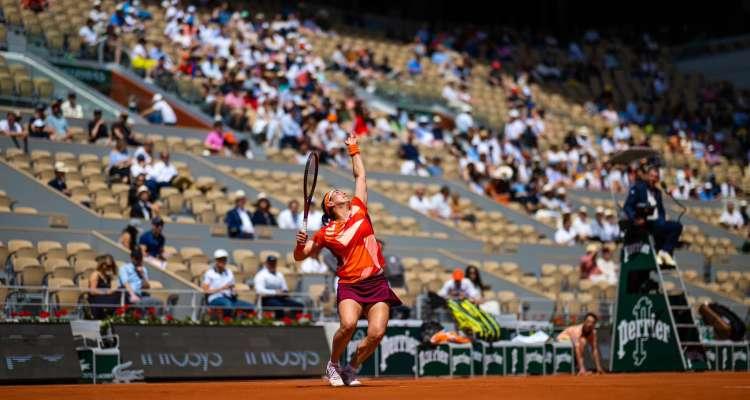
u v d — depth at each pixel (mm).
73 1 43062
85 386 16078
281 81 44125
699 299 37406
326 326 23031
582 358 24750
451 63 55250
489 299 30219
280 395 11414
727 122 58625
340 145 41219
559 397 10844
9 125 31984
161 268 25906
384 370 23656
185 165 34312
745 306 34406
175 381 20438
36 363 18812
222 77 41781
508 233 38656
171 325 21016
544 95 56062
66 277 25016
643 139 53531
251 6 53344
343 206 13438
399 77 51688
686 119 57844
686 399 10430
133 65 39906
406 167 40812
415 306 27875
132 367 20062
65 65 38656
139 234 28281
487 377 21047
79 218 28703
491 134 47406
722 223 47844
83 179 31328
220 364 21062
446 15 68750
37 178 30234
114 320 20797
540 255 36969
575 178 46250
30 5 40500
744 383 14828
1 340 18719
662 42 67625
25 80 35969
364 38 56406
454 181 40719
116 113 38406
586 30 70750
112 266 23953
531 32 65250
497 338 24094
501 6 71000
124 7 44000
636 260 23594
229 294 24891
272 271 26094
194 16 47719
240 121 39844
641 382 15531
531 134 48594
